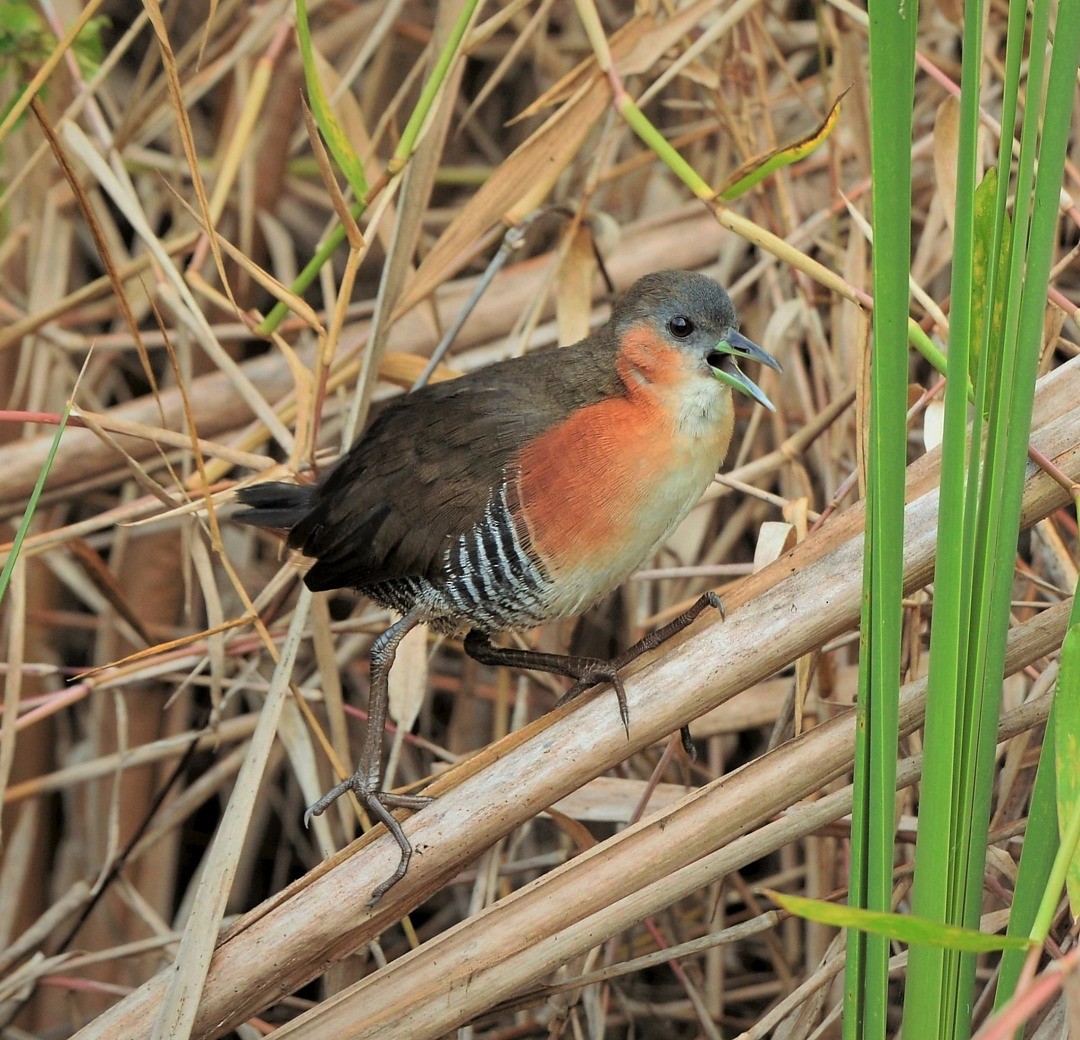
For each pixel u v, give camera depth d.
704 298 6.76
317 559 7.39
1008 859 6.17
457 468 6.88
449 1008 5.48
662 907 5.40
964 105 4.09
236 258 6.90
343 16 12.02
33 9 9.24
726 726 8.37
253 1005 5.84
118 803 8.59
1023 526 5.27
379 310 7.29
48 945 10.09
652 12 7.46
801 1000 6.06
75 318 10.66
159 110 10.58
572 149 7.51
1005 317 4.41
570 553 6.75
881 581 4.42
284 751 9.81
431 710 10.56
